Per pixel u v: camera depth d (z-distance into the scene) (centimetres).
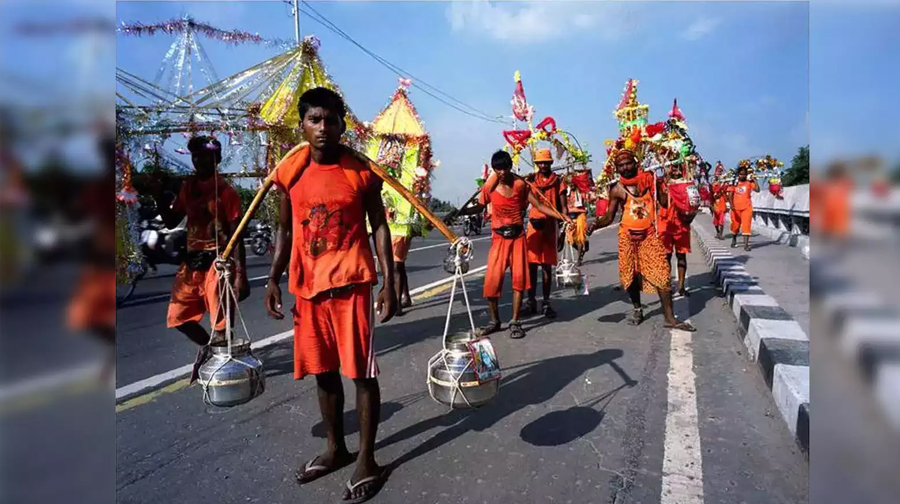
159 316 714
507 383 438
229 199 418
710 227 2191
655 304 725
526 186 580
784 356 402
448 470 306
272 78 625
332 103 273
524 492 284
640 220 588
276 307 308
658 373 450
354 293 281
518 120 773
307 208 280
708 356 492
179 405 407
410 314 694
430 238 2278
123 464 320
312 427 368
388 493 286
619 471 301
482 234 2559
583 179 913
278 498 285
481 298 801
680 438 336
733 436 337
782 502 268
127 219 471
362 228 288
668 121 797
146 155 511
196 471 312
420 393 420
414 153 818
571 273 570
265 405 405
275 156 614
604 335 571
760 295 638
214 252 424
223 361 290
